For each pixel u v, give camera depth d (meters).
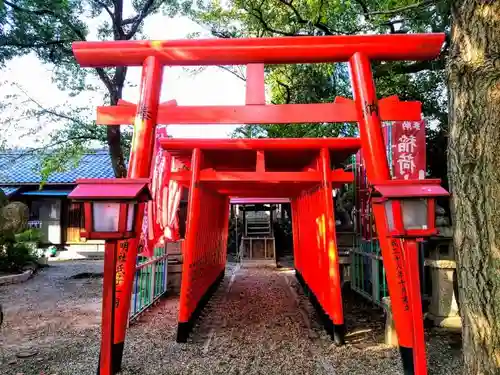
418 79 8.74
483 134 2.46
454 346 4.28
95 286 9.14
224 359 4.17
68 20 9.45
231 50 3.61
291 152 5.36
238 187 6.82
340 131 8.26
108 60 3.67
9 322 5.82
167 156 5.50
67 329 5.39
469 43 2.53
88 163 17.56
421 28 6.59
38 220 16.33
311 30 7.75
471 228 2.49
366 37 3.57
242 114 3.98
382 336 4.97
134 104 4.23
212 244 7.63
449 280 4.94
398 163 5.59
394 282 3.41
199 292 5.99
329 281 4.94
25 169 16.86
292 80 10.06
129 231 2.89
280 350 4.49
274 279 10.25
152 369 3.85
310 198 6.62
